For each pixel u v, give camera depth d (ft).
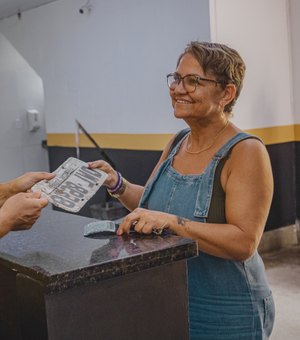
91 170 4.95
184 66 4.83
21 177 4.80
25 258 3.67
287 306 10.87
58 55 17.61
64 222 5.05
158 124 14.40
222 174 4.79
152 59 14.21
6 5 17.79
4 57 20.04
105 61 15.78
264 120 14.03
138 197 5.67
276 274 12.81
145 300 3.77
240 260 4.61
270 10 13.88
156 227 4.20
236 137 4.87
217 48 4.86
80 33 16.52
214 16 12.54
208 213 4.74
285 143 14.75
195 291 4.82
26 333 3.57
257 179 4.65
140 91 14.78
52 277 3.21
